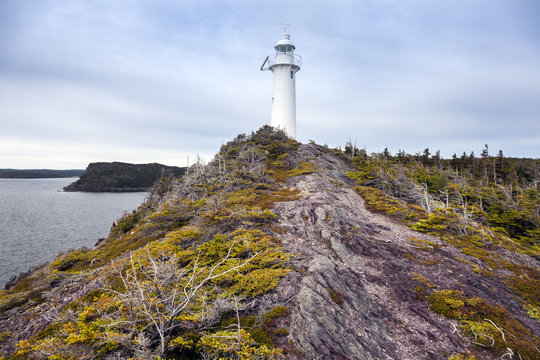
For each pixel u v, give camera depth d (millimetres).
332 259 14492
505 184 53031
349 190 29562
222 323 9211
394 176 34594
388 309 11484
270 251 13594
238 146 47281
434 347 9773
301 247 15297
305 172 33000
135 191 173375
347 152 59562
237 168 33969
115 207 94312
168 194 39844
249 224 17234
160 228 22078
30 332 11039
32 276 19500
